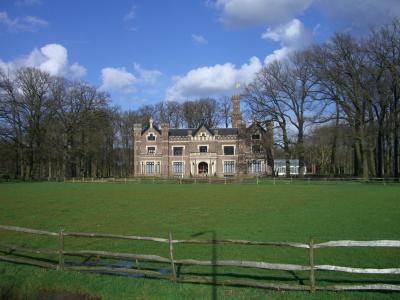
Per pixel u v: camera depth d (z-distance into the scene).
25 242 16.25
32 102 71.94
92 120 77.12
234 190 43.78
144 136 91.38
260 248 14.55
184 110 107.69
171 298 9.84
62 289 10.92
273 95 68.12
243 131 83.69
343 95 55.78
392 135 60.31
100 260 13.49
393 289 9.20
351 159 104.31
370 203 27.92
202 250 14.39
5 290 11.27
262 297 9.49
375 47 51.25
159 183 62.34
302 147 66.50
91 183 62.50
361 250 14.06
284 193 38.41
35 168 76.06
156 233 17.80
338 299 9.26
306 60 58.84
